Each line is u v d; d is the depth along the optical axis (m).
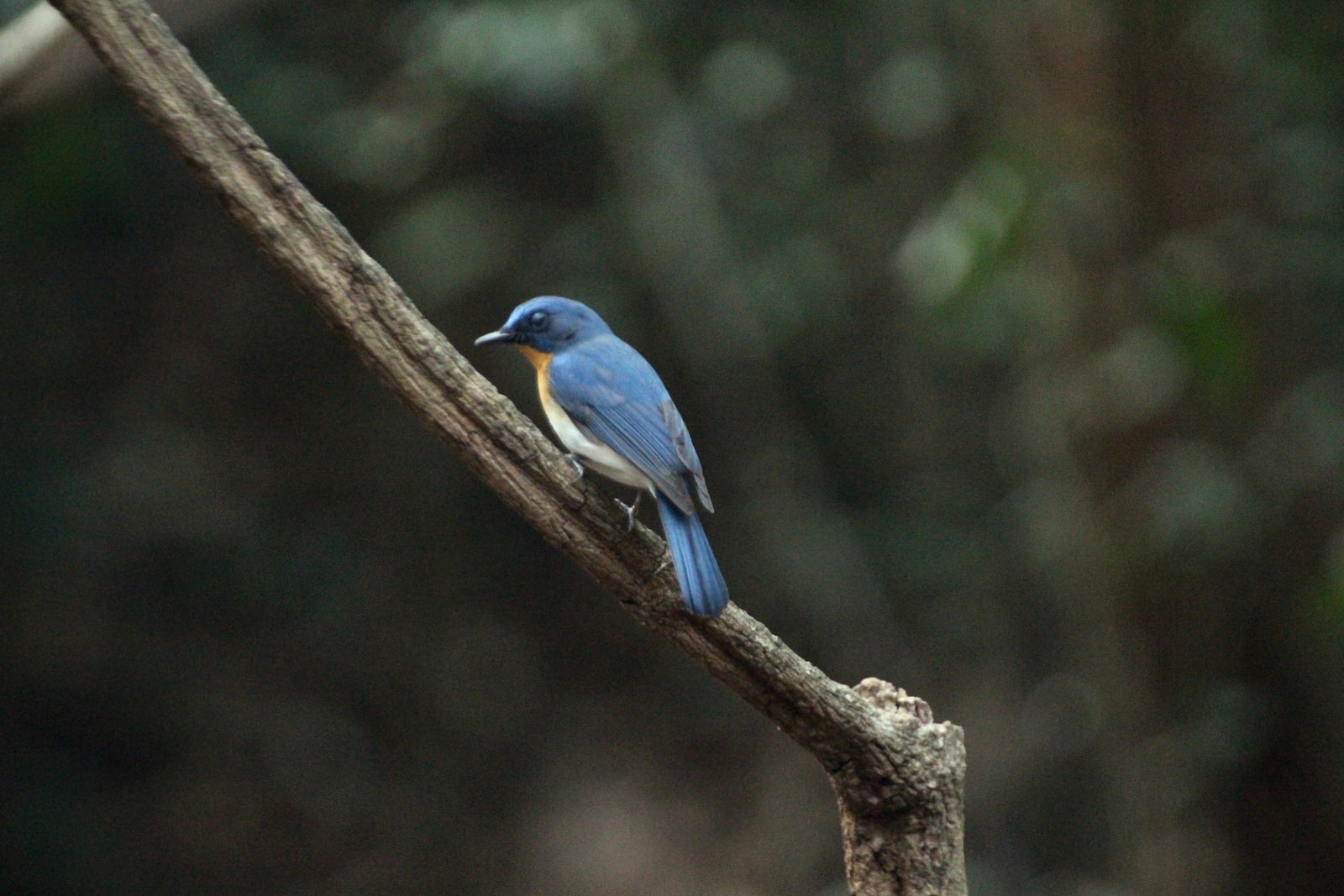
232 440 14.88
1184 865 7.94
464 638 15.27
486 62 9.76
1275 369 7.76
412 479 15.27
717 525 14.53
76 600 13.81
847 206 12.34
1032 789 12.31
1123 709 8.11
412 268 12.16
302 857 13.20
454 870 13.37
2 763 12.92
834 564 12.84
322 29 12.66
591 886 13.10
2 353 13.88
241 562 14.45
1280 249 7.73
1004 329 9.14
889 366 13.82
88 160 12.38
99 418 14.28
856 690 3.98
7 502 13.36
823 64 12.57
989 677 13.16
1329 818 7.81
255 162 3.39
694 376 14.24
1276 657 7.76
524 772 14.45
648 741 14.76
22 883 12.31
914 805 3.81
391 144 10.61
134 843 12.93
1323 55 7.93
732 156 12.43
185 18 7.86
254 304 14.96
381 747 14.41
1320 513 7.65
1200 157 7.60
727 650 3.71
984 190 7.96
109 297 14.45
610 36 10.31
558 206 13.48
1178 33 7.53
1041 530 8.56
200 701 14.05
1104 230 7.60
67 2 3.25
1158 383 7.57
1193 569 7.71
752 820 13.57
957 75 10.42
